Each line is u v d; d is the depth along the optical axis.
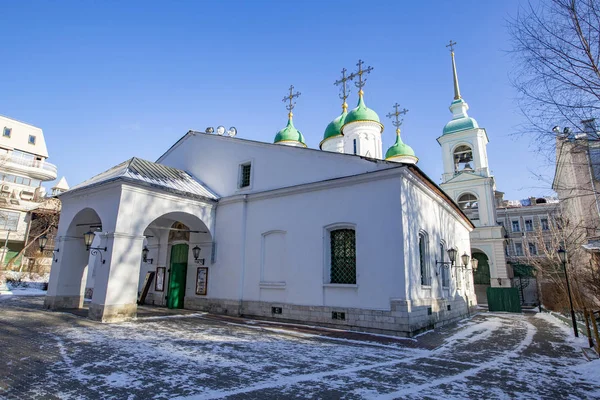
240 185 16.94
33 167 41.03
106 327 11.14
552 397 5.77
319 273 13.24
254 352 8.41
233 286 15.49
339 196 13.40
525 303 34.94
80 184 16.84
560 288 20.88
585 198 17.16
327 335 11.13
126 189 13.31
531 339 11.70
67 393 5.30
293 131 26.98
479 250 31.48
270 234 15.20
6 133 41.50
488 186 31.17
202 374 6.48
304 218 14.16
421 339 10.98
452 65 36.09
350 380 6.40
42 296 21.91
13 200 35.94
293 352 8.58
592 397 5.77
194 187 16.89
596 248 17.88
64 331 10.25
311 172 14.45
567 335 12.59
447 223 18.22
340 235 13.40
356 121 23.38
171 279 17.50
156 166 17.02
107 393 5.35
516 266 35.44
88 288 23.14
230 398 5.32
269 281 14.61
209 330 11.34
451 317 16.61
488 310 25.25
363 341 10.36
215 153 18.38
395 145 28.11
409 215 12.56
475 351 9.46
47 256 34.47
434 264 14.94
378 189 12.51
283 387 5.89
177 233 18.50
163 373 6.46
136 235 13.38
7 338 9.04
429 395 5.70
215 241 16.66
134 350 8.17
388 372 7.04
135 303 13.05
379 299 11.75
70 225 15.70
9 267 30.91
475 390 6.03
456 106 34.81
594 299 16.97
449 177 33.00
